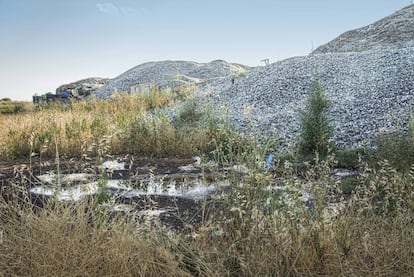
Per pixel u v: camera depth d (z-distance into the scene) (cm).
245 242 308
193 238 329
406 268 297
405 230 329
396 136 677
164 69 3291
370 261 307
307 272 290
